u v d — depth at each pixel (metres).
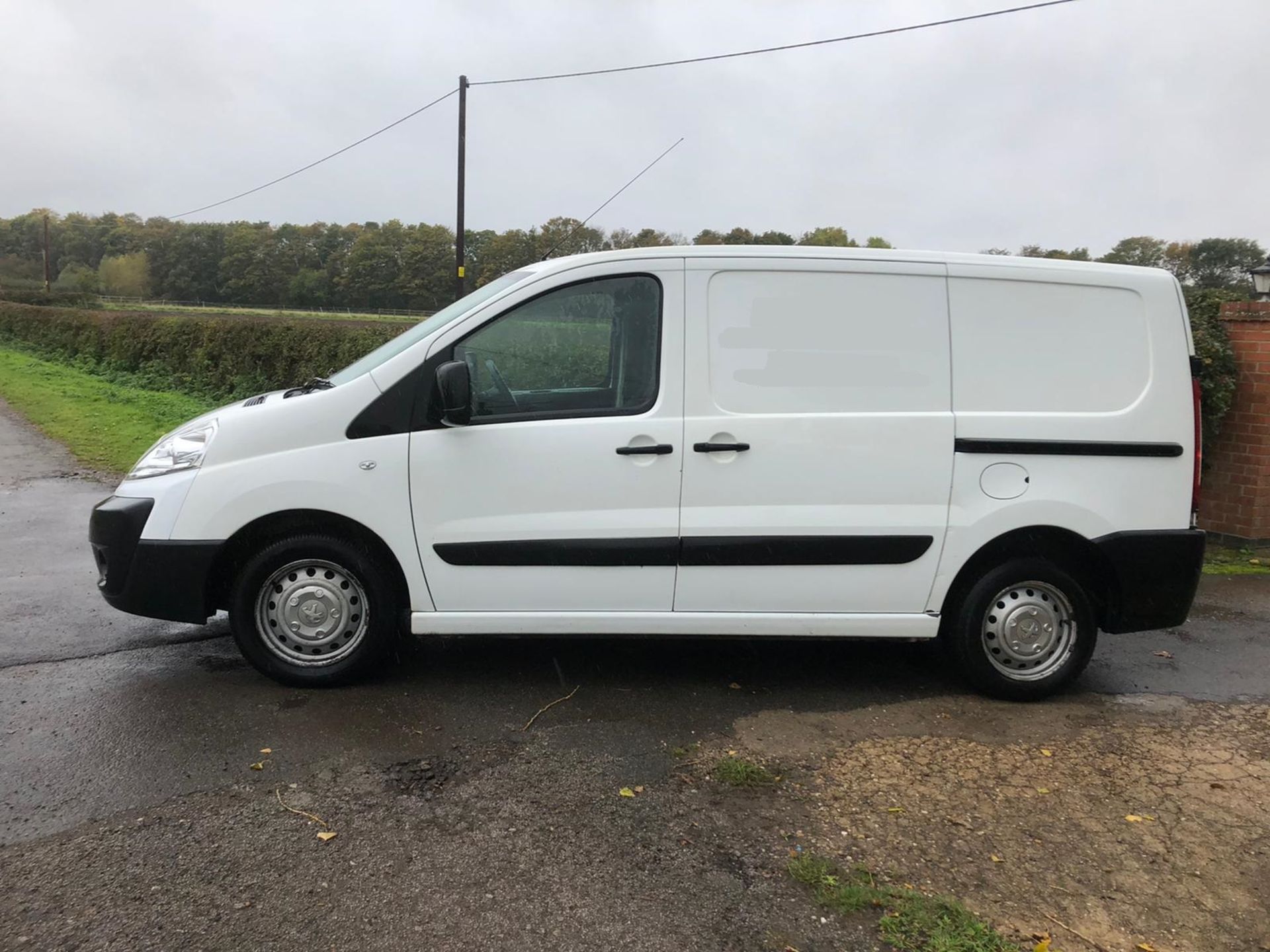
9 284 73.75
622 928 2.49
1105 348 4.04
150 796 3.11
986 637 4.16
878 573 3.98
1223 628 5.52
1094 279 4.05
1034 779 3.43
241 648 3.99
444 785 3.25
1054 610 4.17
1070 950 2.46
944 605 4.18
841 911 2.59
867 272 3.94
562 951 2.39
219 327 18.17
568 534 3.85
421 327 4.23
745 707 4.04
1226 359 7.50
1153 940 2.51
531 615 3.95
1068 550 4.21
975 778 3.42
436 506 3.84
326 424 3.83
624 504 3.86
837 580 3.97
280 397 4.09
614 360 3.90
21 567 5.98
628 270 3.89
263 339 16.95
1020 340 4.00
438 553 3.87
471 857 2.81
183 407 15.41
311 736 3.60
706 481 3.86
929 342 3.95
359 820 3.00
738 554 3.89
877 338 3.93
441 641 4.76
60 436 11.84
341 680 4.06
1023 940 2.49
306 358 16.00
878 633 4.05
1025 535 4.09
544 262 4.23
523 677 4.31
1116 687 4.47
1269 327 7.37
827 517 3.90
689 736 3.71
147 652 4.49
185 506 3.81
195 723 3.69
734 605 3.97
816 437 3.87
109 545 3.88
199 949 2.35
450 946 2.40
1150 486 4.06
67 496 8.32
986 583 4.08
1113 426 4.02
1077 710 4.14
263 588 3.96
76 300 63.09
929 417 3.92
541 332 3.89
